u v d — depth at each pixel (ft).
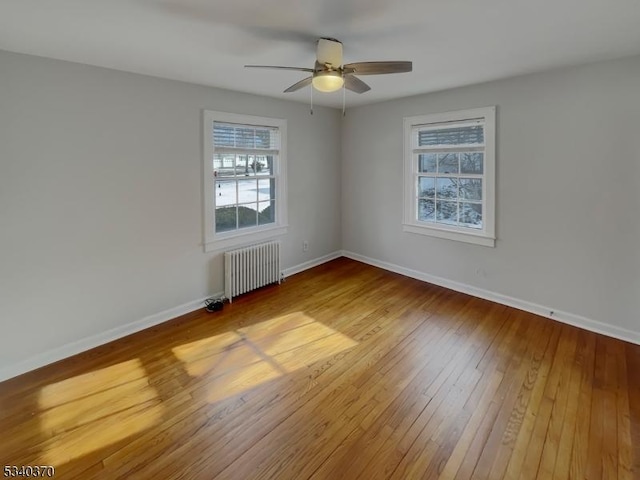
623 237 9.52
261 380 8.13
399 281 14.74
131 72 9.82
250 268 13.29
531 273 11.46
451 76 10.89
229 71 9.89
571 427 6.57
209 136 11.84
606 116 9.46
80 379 8.18
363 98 14.30
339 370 8.50
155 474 5.66
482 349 9.38
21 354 8.47
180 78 10.64
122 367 8.66
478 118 12.12
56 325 9.00
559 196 10.55
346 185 17.47
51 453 6.09
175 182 11.13
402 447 6.17
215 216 12.52
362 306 12.28
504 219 11.88
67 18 6.46
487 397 7.45
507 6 6.23
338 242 18.06
